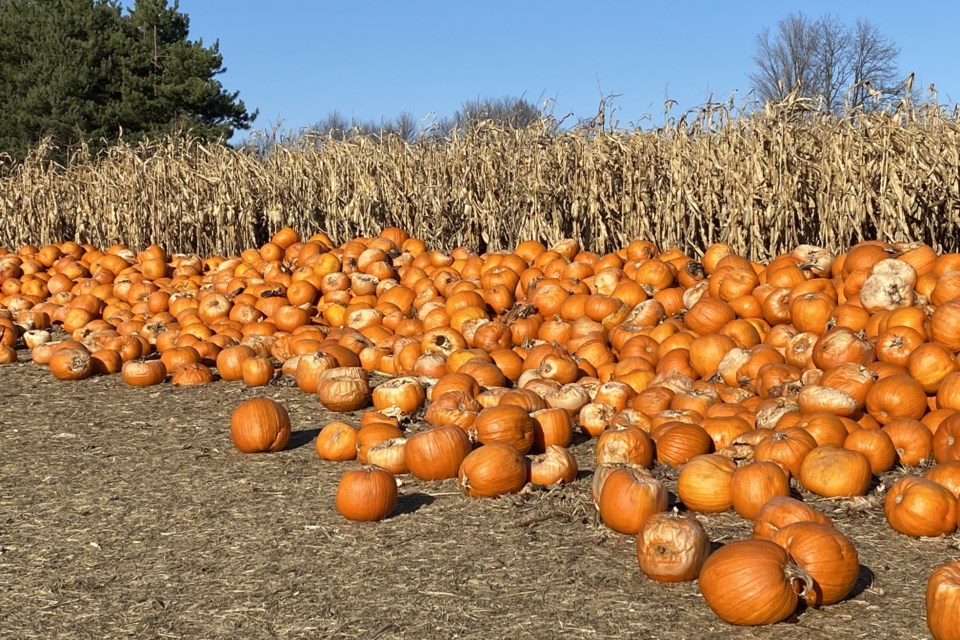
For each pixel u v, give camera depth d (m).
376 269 13.95
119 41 45.84
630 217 14.91
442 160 17.42
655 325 10.64
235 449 8.12
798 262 11.24
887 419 7.50
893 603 4.93
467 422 7.81
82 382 11.09
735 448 6.91
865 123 12.88
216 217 19.80
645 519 5.83
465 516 6.34
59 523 6.42
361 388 9.33
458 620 4.84
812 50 43.22
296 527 6.22
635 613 4.88
